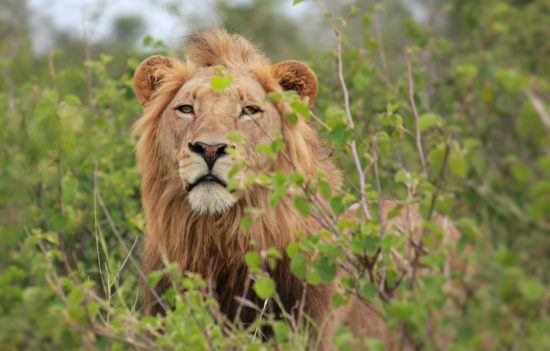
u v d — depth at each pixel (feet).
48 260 31.27
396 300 28.35
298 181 28.96
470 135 31.55
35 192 42.47
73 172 46.32
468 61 33.19
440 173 27.50
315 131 39.60
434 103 43.24
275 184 29.01
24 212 36.24
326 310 35.96
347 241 29.78
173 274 30.81
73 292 28.81
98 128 45.96
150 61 40.37
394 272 29.86
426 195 30.04
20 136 37.42
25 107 41.86
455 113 36.19
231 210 36.42
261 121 36.55
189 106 37.06
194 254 37.32
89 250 45.47
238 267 36.78
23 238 38.91
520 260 25.38
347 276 31.99
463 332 25.29
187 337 29.43
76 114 32.55
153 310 37.47
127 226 46.37
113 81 53.57
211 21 43.62
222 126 35.42
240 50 39.63
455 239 31.32
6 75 53.57
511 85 24.73
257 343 30.68
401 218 34.68
